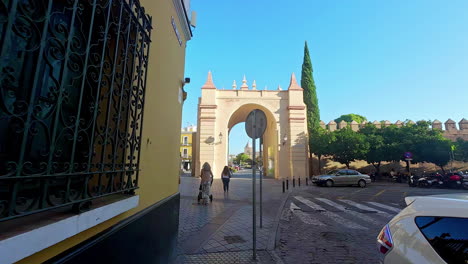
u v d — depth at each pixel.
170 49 3.95
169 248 3.82
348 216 8.21
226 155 24.83
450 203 2.07
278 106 26.17
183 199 10.90
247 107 27.23
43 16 1.30
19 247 1.10
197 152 25.62
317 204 10.57
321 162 30.56
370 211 9.06
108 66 1.98
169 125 3.96
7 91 1.20
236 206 9.38
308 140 27.81
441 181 18.69
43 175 1.28
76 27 1.77
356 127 31.33
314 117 30.52
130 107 2.32
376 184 22.19
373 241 5.61
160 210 3.35
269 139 29.95
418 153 24.05
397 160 25.20
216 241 5.23
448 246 1.85
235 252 4.65
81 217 1.55
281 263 4.31
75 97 1.82
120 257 2.14
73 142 1.50
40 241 1.22
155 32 3.18
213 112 25.11
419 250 1.94
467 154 25.62
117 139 2.07
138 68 2.45
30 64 1.42
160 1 3.40
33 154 1.55
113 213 1.94
